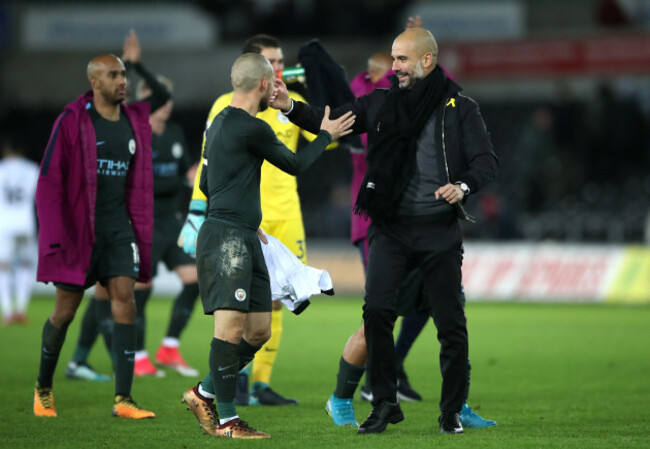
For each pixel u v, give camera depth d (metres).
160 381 29.34
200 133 80.25
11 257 47.78
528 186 72.69
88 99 22.81
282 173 25.36
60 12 80.25
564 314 53.12
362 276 64.81
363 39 76.62
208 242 19.27
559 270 62.19
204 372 31.66
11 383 28.59
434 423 21.73
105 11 79.88
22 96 80.62
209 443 18.91
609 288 60.75
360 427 19.98
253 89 19.50
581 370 32.00
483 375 30.78
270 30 78.94
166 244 31.69
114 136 22.64
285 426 21.27
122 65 22.61
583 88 79.62
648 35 68.00
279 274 20.36
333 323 48.75
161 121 31.64
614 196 72.81
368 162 20.03
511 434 20.00
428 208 19.69
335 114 20.44
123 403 22.55
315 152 19.77
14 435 20.08
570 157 74.69
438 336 19.92
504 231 66.56
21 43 80.81
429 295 19.83
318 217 76.00
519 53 69.88
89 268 22.12
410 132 19.50
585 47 68.94
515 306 58.41
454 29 75.38
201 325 48.19
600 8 72.88
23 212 47.31
